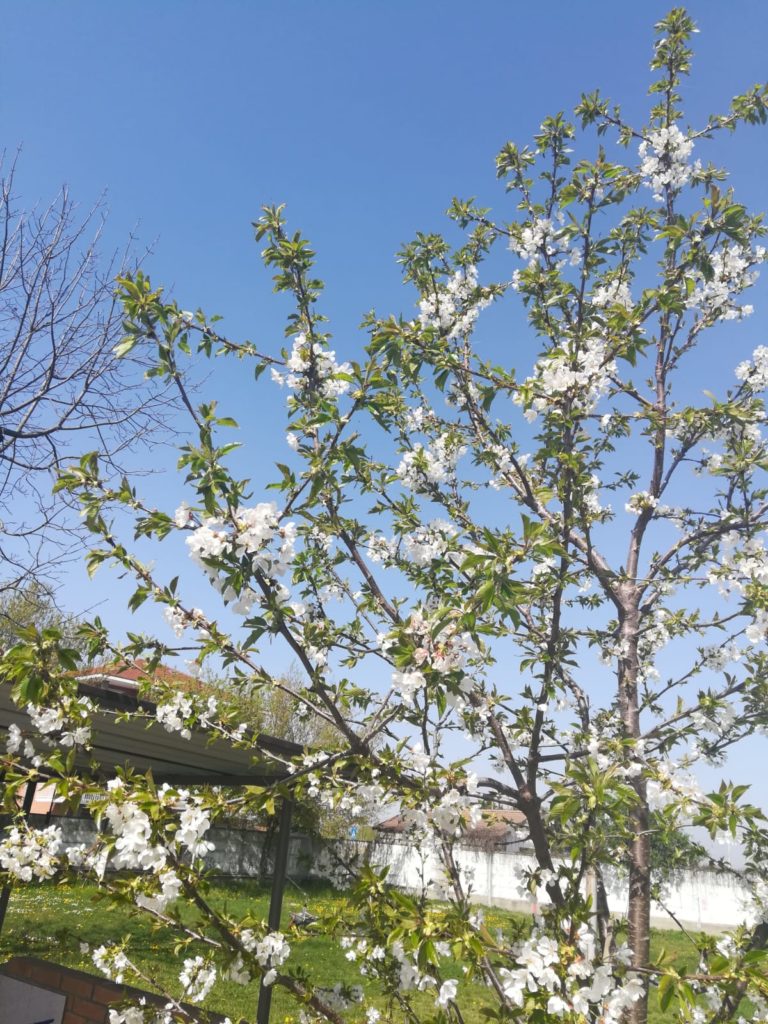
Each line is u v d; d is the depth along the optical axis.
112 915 9.13
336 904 2.52
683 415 3.44
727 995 2.15
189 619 2.42
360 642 3.18
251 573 2.11
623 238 4.04
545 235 3.80
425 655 2.14
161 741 3.90
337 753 2.42
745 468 3.17
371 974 2.68
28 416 5.42
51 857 2.34
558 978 1.78
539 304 3.83
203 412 2.19
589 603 4.50
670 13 3.79
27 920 8.66
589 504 3.84
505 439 3.72
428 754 2.62
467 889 2.53
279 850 3.91
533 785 2.83
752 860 2.96
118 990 3.67
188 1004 2.71
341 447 2.45
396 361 2.85
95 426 5.70
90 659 2.56
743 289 3.74
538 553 2.06
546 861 2.70
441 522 3.36
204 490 2.07
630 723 3.32
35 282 5.40
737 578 3.11
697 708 2.97
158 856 1.97
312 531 3.35
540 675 3.12
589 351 2.91
